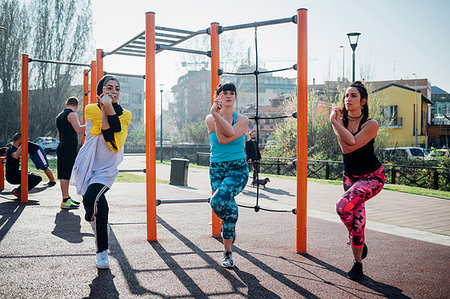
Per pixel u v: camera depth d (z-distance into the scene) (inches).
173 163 469.1
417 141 1651.1
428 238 212.2
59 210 245.0
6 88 1421.0
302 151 167.0
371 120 140.7
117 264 144.8
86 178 141.5
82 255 152.7
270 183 538.0
